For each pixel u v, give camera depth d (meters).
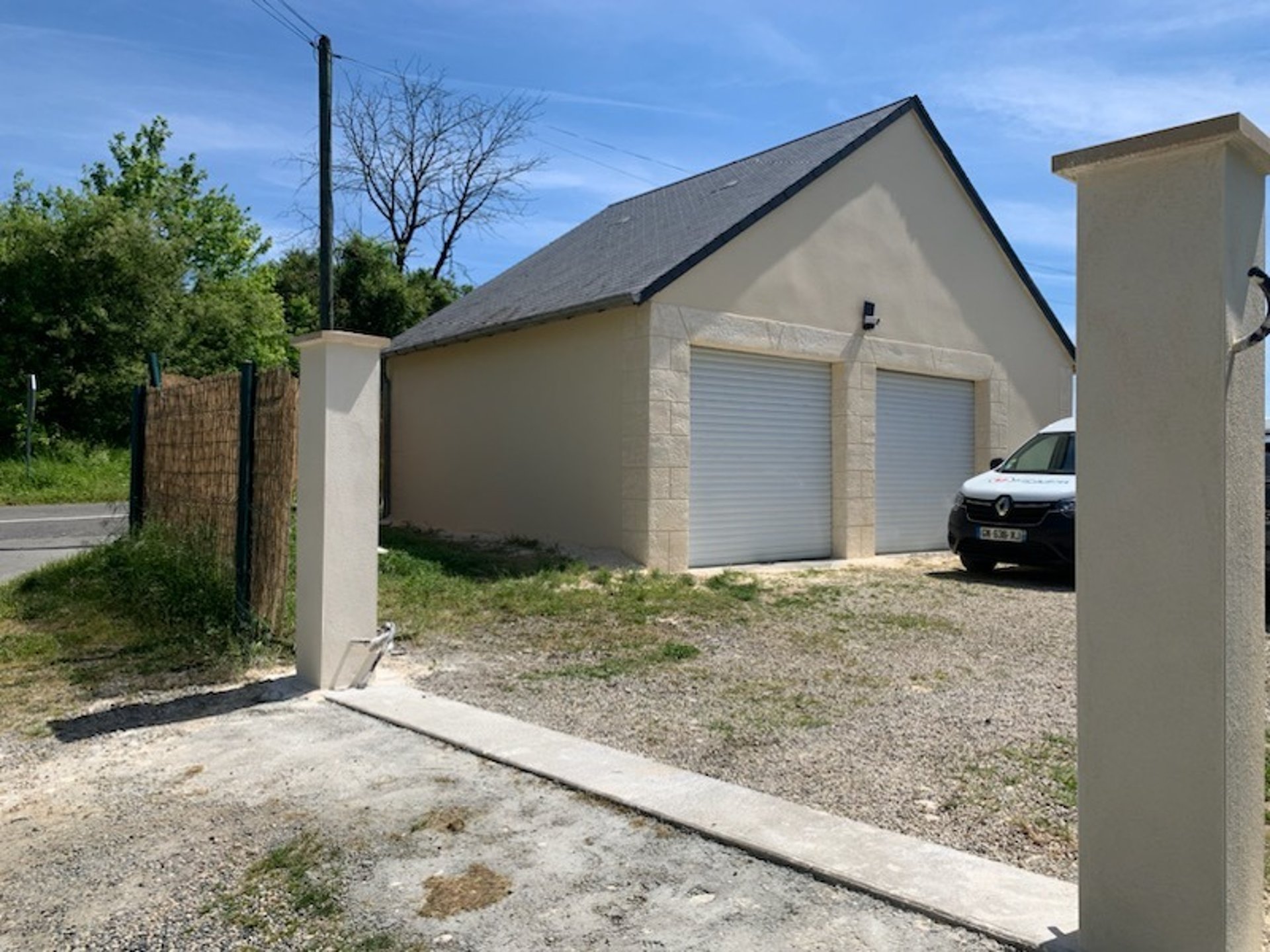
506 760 4.13
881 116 12.45
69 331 22.73
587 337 10.73
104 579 8.19
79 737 4.61
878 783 3.90
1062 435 10.56
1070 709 5.01
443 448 13.51
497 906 2.83
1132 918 2.38
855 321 11.88
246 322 29.84
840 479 11.76
